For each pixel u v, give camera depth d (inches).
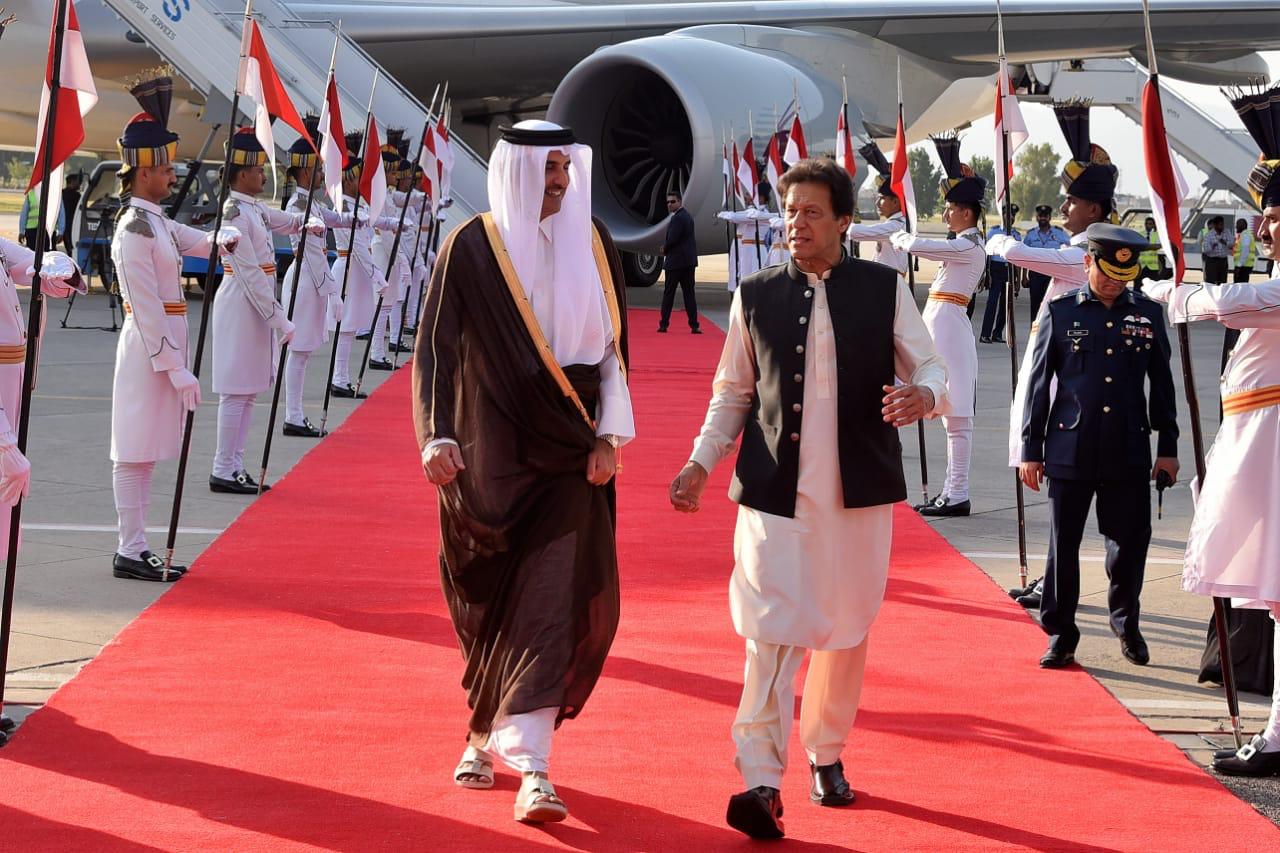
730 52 808.9
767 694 147.3
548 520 153.9
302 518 302.0
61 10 180.9
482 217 155.6
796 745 176.9
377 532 290.0
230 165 317.7
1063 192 259.1
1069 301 215.5
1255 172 169.5
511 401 152.9
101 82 839.1
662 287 1162.0
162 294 247.0
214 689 189.2
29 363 178.7
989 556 286.2
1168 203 175.0
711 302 995.3
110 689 187.6
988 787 162.2
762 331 150.9
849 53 903.7
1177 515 339.0
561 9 861.8
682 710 185.6
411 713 181.9
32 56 811.4
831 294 149.2
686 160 818.8
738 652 211.9
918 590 255.3
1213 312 167.8
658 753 170.1
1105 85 1249.4
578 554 153.6
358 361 611.5
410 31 833.5
